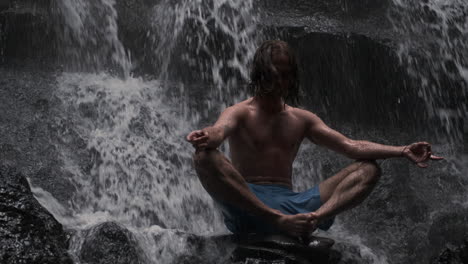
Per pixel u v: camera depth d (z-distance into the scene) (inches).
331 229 235.0
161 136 257.8
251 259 152.3
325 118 299.1
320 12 327.9
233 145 170.7
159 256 169.2
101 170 232.2
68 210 212.2
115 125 253.8
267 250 154.4
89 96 261.1
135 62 297.0
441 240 221.9
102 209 222.2
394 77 307.3
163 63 295.3
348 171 167.8
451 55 324.2
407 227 238.5
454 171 287.7
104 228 161.2
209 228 233.6
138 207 227.0
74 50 285.7
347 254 183.6
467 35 333.1
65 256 153.3
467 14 338.0
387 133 306.3
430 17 336.2
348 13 332.2
